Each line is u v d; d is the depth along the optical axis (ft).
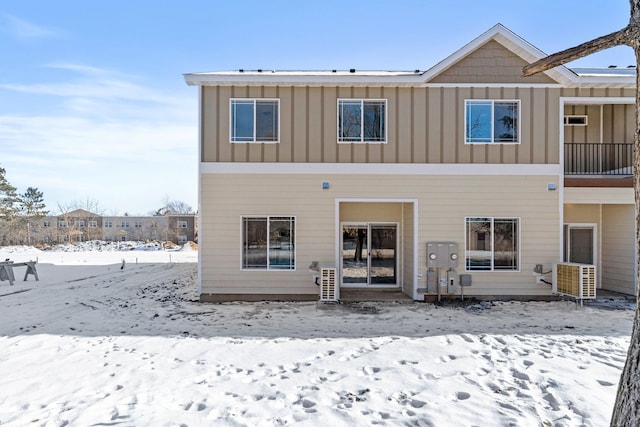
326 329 23.61
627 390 8.48
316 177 32.71
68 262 64.95
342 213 37.60
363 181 32.76
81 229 135.64
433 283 32.24
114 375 16.29
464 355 18.34
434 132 32.86
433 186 32.81
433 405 13.32
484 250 32.73
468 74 32.96
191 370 16.79
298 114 32.78
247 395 14.30
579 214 37.73
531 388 14.56
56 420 12.57
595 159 37.17
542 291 32.45
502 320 25.86
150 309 29.27
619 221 35.37
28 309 29.19
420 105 32.94
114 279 44.62
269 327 24.12
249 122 32.73
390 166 32.73
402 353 18.69
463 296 32.45
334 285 31.17
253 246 32.60
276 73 33.94
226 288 32.40
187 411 13.12
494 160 32.81
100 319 26.21
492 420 12.22
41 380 15.83
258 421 12.41
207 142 32.60
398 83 32.30
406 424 12.08
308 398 13.99
